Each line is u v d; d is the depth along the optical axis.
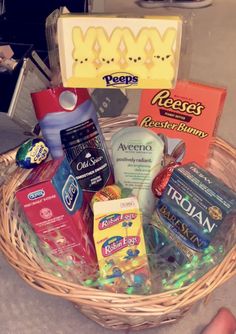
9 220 0.79
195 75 1.58
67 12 0.81
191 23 0.80
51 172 0.72
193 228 0.72
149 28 0.69
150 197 0.83
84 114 0.83
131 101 1.40
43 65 1.18
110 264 0.72
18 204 0.80
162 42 0.70
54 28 0.81
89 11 1.30
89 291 0.65
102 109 1.14
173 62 0.71
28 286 0.92
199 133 0.86
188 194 0.72
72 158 0.84
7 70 1.08
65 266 0.75
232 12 2.06
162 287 0.71
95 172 0.86
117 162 0.84
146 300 0.64
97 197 0.78
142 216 0.82
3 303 0.89
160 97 0.86
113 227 0.72
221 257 0.72
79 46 0.70
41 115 0.82
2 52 1.14
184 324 0.85
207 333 0.81
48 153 0.82
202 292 0.65
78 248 0.76
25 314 0.87
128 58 0.71
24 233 0.79
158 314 0.65
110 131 0.99
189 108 0.85
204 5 2.11
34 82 1.13
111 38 0.70
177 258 0.75
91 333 0.84
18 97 1.08
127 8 2.12
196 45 1.78
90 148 0.85
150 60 0.71
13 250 0.72
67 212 0.73
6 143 1.28
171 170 0.79
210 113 0.84
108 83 0.73
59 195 0.71
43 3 1.31
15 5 1.33
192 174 0.74
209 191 0.71
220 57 1.69
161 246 0.77
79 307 0.80
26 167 0.80
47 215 0.72
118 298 0.64
